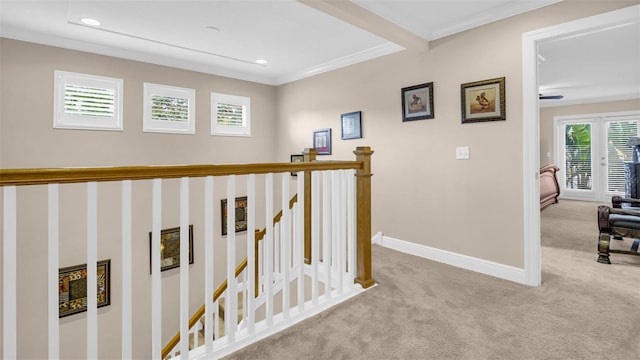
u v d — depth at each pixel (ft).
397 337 6.10
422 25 9.88
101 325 11.78
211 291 5.37
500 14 8.87
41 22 9.68
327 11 8.00
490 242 9.37
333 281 9.14
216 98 14.92
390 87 11.76
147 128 12.91
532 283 8.55
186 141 14.03
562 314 6.97
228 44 11.65
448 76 10.11
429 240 10.80
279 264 11.17
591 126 23.90
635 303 7.47
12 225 3.67
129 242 4.42
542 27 8.21
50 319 3.89
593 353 5.60
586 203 22.72
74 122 11.34
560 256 11.07
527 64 8.47
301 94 15.53
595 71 15.84
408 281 8.81
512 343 5.91
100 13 9.13
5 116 10.09
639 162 17.87
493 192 9.27
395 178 11.71
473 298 7.76
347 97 13.34
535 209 8.52
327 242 7.73
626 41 11.87
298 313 6.85
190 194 13.80
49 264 3.87
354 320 6.72
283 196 6.49
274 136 17.12
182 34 10.71
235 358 5.45
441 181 10.43
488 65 9.21
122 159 12.34
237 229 15.44
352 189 8.16
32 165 10.55
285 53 12.64
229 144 15.40
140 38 11.00
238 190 15.48
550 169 21.98
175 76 13.66
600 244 10.42
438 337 6.10
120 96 12.25
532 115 8.45
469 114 9.62
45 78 10.73
